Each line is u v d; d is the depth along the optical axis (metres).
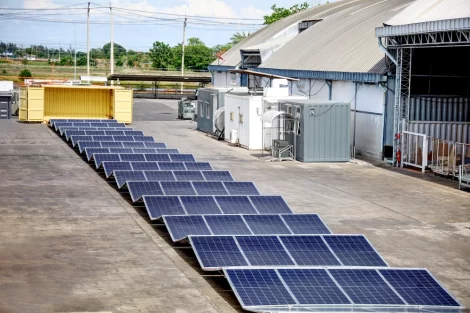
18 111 83.62
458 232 31.11
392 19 50.69
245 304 18.88
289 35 90.12
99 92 76.88
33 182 40.41
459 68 52.75
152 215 29.78
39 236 28.50
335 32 73.56
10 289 22.00
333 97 60.88
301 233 26.48
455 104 53.06
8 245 27.02
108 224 30.73
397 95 50.66
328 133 51.53
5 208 33.47
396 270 21.28
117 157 45.12
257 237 24.38
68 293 21.83
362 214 34.22
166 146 54.88
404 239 29.62
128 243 27.77
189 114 83.88
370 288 20.03
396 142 50.69
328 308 18.77
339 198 38.12
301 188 40.91
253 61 87.25
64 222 30.95
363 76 54.34
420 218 33.66
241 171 46.78
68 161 48.69
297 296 19.34
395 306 19.06
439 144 47.72
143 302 21.27
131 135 57.34
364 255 23.53
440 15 47.97
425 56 52.00
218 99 66.25
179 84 162.88
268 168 48.47
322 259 22.98
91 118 76.75
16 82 139.75
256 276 20.44
